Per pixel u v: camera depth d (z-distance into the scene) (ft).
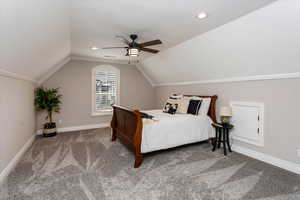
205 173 7.63
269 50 7.63
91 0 6.06
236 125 10.52
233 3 6.21
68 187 6.44
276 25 6.57
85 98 16.33
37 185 6.54
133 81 19.03
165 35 9.64
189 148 10.94
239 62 9.39
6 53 6.04
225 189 6.41
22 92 9.86
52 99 13.37
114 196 5.94
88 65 16.37
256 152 9.37
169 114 12.06
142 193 6.13
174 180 7.02
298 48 6.75
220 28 8.38
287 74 7.88
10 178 7.03
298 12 5.76
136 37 9.76
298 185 6.66
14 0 4.19
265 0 5.97
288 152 7.97
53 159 9.03
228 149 10.71
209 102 11.79
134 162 8.75
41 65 10.71
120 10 6.82
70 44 11.55
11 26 4.97
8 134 7.59
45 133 13.37
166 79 17.39
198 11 6.86
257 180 7.04
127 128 9.95
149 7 6.58
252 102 9.55
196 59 11.68
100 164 8.48
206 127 11.21
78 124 16.08
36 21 5.76
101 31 9.13
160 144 9.29
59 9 6.18
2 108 7.04
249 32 7.55
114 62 17.58
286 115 8.01
